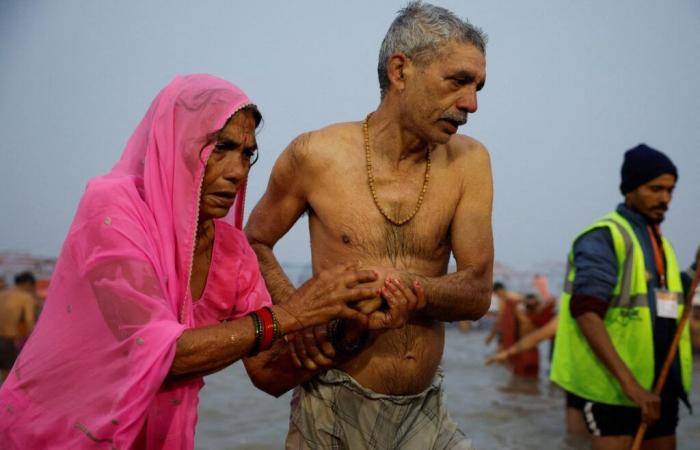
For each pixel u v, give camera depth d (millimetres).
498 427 6227
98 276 2172
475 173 2779
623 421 4031
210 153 2283
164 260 2289
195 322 2543
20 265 18031
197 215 2311
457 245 2750
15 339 9469
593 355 4086
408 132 2639
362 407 2682
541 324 9852
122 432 2119
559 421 6484
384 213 2670
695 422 6605
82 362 2184
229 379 8617
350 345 2561
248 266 2609
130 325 2143
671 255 4254
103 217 2209
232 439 5617
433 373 2764
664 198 4176
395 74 2617
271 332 2270
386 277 2398
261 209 2928
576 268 4129
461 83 2539
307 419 2736
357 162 2699
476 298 2621
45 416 2211
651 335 4031
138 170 2373
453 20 2559
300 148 2752
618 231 4113
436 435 2770
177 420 2404
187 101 2314
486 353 12977
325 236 2752
